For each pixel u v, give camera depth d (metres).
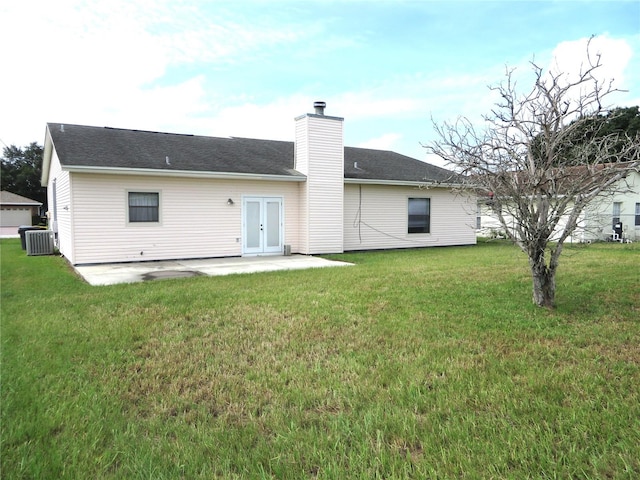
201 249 13.02
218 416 3.06
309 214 14.16
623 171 5.26
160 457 2.52
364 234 15.85
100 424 2.91
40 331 5.10
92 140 13.02
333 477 2.29
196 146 14.80
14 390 3.45
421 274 9.10
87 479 2.33
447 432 2.71
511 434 2.67
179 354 4.33
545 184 5.72
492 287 7.43
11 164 46.56
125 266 11.25
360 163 17.55
